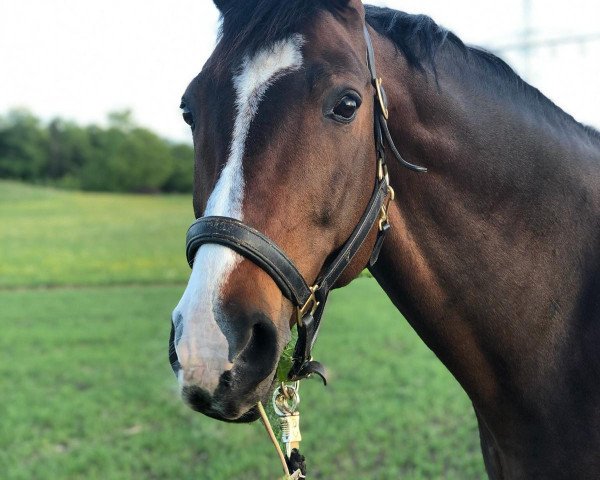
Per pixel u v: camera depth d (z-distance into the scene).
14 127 65.06
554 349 1.72
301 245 1.44
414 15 1.78
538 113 1.84
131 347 7.89
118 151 61.84
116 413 5.45
